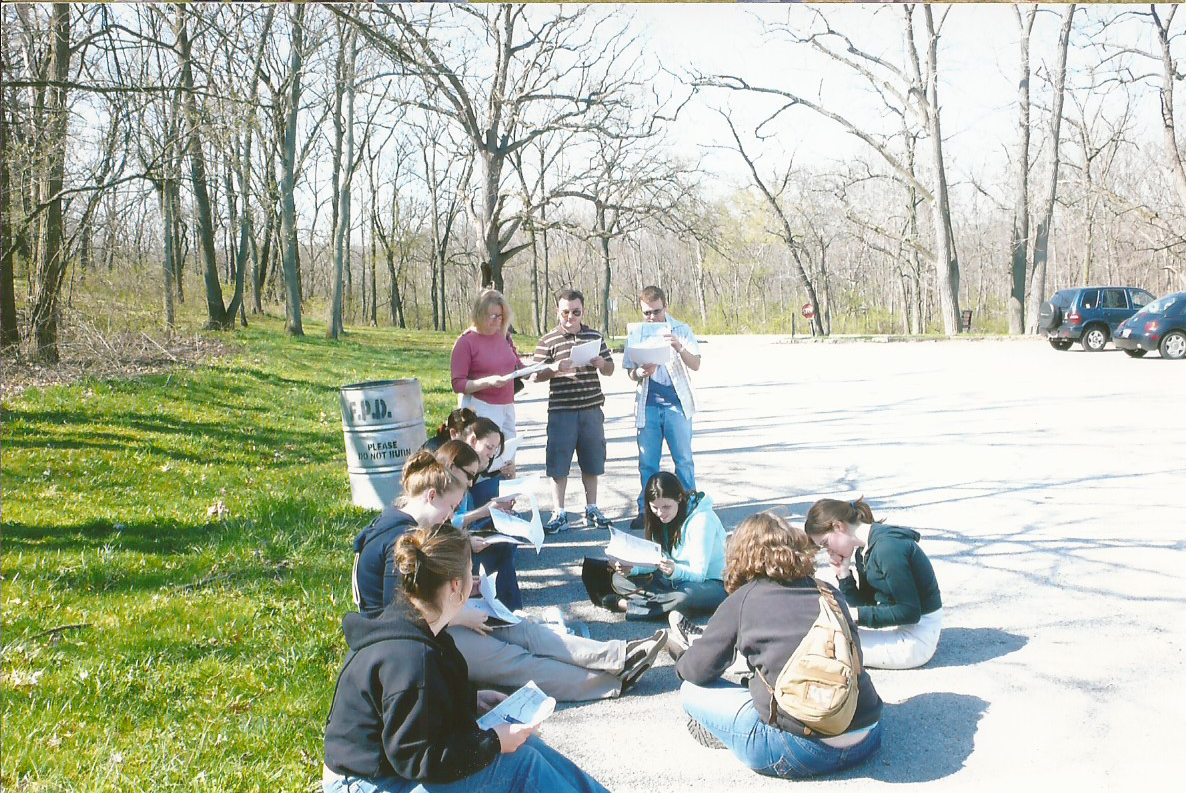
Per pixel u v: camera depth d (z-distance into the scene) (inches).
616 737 167.9
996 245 2965.1
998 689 180.5
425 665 110.0
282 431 499.5
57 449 392.8
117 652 197.0
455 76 743.1
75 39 677.9
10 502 315.3
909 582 186.2
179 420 488.4
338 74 1011.9
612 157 1063.0
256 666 193.2
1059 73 1453.0
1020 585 241.0
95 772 149.7
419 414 331.9
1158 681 180.7
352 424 322.7
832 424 518.9
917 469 387.9
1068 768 150.8
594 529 312.5
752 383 773.9
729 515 323.3
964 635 209.2
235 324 1277.1
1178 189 1300.4
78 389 529.7
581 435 308.3
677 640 193.5
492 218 1055.6
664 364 299.6
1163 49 1275.8
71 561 256.2
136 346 733.9
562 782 119.7
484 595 189.9
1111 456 396.8
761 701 145.9
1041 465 384.8
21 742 157.9
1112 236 2442.2
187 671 190.1
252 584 244.2
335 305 1379.2
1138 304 991.6
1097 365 817.5
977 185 1820.9
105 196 801.6
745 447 458.0
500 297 291.1
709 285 3681.1
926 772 151.3
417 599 113.2
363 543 153.6
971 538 285.4
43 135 623.2
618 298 3663.9
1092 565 253.6
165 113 749.9
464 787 114.6
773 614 146.9
